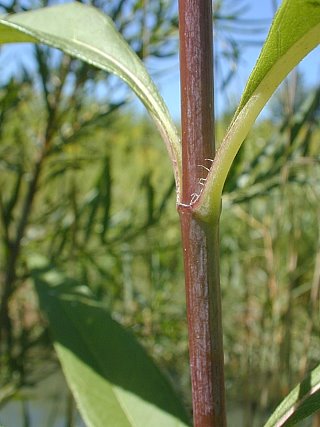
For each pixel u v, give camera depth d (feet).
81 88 0.88
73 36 0.48
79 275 0.94
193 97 0.37
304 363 0.80
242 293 1.06
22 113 0.90
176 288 1.03
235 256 1.02
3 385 0.84
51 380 1.06
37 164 0.86
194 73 0.37
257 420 0.96
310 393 0.40
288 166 0.74
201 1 0.38
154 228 0.87
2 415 1.05
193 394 0.38
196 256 0.37
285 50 0.34
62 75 0.87
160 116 0.41
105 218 0.81
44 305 0.62
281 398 0.84
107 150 0.94
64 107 0.89
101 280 0.94
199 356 0.38
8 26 0.49
